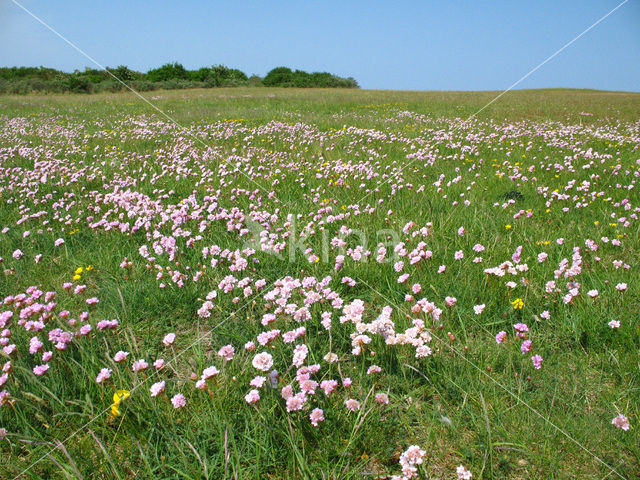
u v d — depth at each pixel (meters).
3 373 2.59
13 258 4.33
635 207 5.03
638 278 3.39
